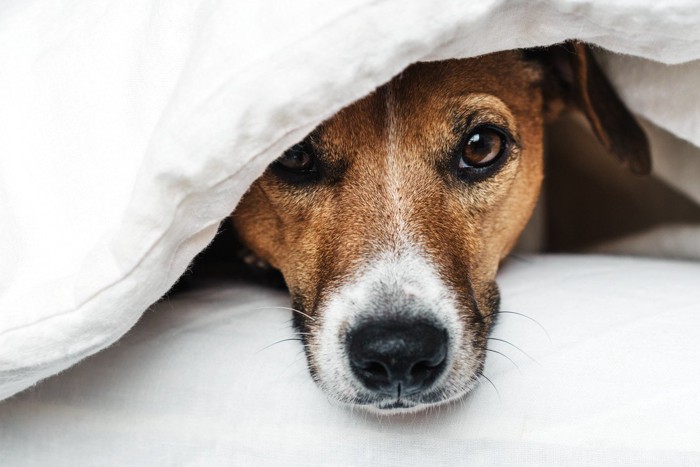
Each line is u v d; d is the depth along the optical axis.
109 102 0.30
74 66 0.30
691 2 0.28
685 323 0.30
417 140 0.34
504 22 0.29
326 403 0.30
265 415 0.30
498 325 0.32
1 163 0.30
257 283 0.37
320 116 0.28
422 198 0.34
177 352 0.31
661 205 0.48
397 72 0.28
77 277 0.28
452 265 0.33
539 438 0.28
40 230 0.29
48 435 0.31
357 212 0.33
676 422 0.27
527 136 0.38
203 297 0.35
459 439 0.29
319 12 0.27
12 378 0.28
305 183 0.35
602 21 0.29
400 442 0.29
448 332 0.31
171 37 0.29
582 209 0.50
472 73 0.35
